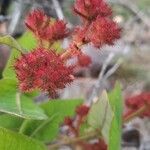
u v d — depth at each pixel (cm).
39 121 20
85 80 39
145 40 42
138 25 40
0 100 16
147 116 22
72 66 14
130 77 41
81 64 21
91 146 21
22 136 15
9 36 15
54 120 21
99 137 21
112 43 15
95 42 15
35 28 16
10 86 17
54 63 14
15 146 15
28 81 14
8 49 32
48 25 16
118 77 40
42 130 21
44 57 14
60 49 19
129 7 39
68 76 14
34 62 14
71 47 15
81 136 21
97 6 15
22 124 20
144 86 41
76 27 15
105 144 21
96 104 19
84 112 21
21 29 32
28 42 21
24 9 32
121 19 40
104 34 15
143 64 42
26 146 15
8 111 15
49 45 16
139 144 32
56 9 31
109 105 16
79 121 21
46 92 14
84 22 15
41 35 16
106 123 18
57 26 16
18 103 16
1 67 31
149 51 42
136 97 22
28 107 17
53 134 21
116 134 16
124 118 22
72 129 21
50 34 16
